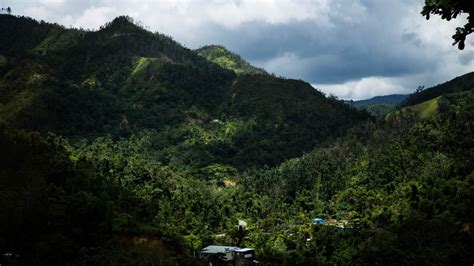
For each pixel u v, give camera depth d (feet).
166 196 360.28
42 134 517.14
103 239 244.01
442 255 216.54
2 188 250.37
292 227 349.82
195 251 288.51
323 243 301.02
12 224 232.32
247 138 635.66
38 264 216.13
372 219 301.02
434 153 371.76
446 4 46.11
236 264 289.53
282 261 278.67
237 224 369.71
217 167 531.09
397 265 224.12
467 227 250.78
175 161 525.75
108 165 361.92
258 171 513.86
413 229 242.99
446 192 300.61
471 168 330.34
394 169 381.81
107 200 280.31
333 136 627.46
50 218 244.63
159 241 270.67
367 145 485.15
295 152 604.90
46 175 294.66
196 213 362.53
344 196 384.47
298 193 424.05
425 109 547.90
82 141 512.63
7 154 289.94
